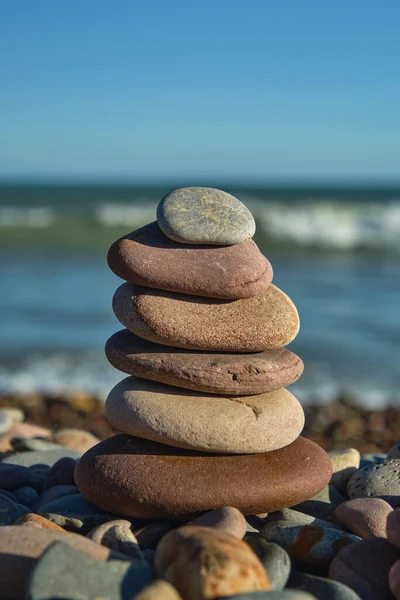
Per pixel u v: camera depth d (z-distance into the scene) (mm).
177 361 603
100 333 1950
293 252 3562
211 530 513
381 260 3350
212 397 608
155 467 596
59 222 3959
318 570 565
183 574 483
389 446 1259
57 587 480
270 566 520
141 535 585
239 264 606
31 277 2730
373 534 587
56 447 826
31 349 1785
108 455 616
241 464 598
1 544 522
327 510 650
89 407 1393
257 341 609
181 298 611
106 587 488
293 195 6898
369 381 1590
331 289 2631
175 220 607
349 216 3893
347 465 707
